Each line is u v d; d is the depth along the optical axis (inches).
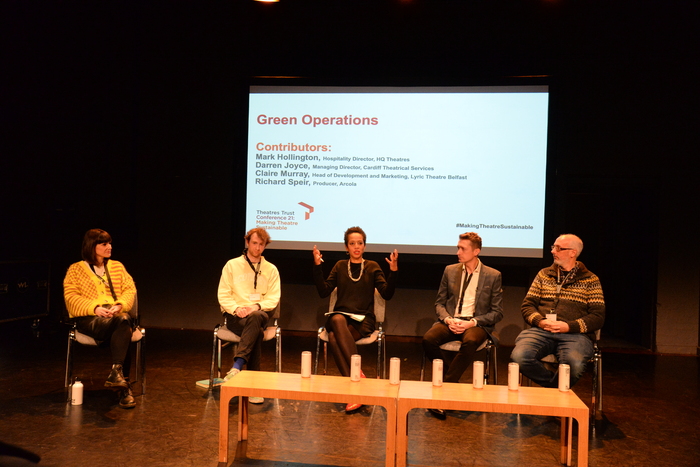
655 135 184.7
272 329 136.1
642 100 184.7
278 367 135.0
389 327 195.8
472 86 178.2
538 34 188.1
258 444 100.8
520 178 176.7
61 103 207.6
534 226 176.4
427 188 181.3
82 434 103.3
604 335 211.8
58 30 204.5
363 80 183.2
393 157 182.7
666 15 182.2
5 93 199.3
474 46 191.5
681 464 96.0
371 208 184.1
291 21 198.5
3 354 163.0
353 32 196.2
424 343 126.3
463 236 132.9
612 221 211.3
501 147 177.5
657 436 109.3
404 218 182.5
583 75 186.7
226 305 131.4
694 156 183.5
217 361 154.6
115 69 205.9
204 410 118.6
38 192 206.8
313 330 198.8
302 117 186.1
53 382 136.3
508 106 176.7
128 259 208.2
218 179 203.0
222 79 202.1
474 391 92.8
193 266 205.0
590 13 185.3
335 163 185.0
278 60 200.2
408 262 193.0
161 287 206.7
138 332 128.4
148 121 205.9
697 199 184.1
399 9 193.8
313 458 95.5
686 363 173.0
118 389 119.0
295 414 117.6
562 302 122.6
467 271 134.3
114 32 204.2
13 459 91.4
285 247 187.6
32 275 200.5
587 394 137.8
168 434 104.4
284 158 187.0
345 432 108.0
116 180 207.9
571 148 187.6
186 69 203.5
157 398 126.0
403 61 194.9
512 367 93.8
